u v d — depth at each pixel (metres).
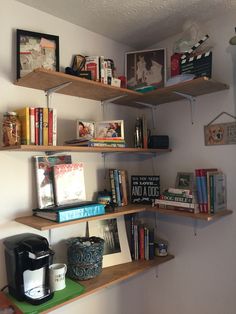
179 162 2.01
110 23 1.84
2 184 1.47
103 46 2.02
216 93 1.80
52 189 1.61
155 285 2.17
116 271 1.77
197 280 1.90
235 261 1.70
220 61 1.77
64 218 1.40
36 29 1.63
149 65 2.05
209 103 1.83
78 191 1.69
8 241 1.40
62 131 1.75
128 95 1.86
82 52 1.87
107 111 2.03
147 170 2.24
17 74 1.52
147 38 2.08
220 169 1.77
